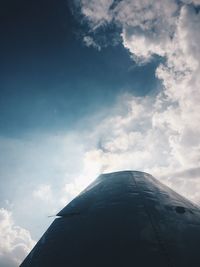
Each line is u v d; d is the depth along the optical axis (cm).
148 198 707
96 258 498
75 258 516
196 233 574
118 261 476
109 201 711
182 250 496
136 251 492
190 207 740
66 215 705
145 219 592
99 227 593
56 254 549
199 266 458
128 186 802
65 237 600
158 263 458
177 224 596
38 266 536
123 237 537
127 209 646
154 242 514
